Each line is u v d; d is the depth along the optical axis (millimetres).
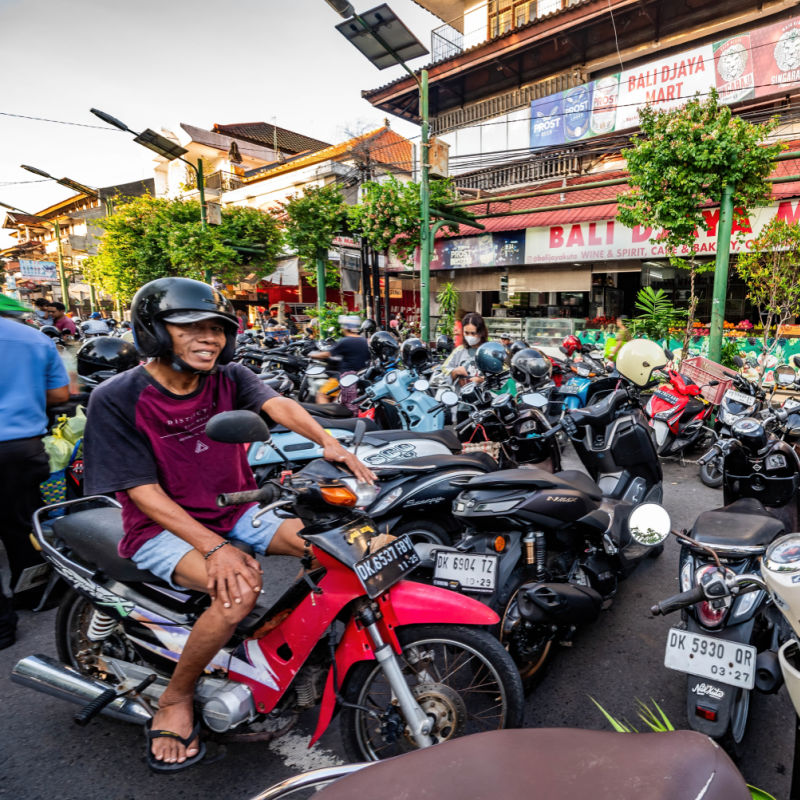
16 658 3021
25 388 3209
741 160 6730
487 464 3529
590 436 4039
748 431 3475
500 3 16594
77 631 2545
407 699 1845
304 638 1955
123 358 4555
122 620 2188
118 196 21281
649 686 2674
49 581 3553
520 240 12750
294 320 20594
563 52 14656
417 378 5301
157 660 2193
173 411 1982
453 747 874
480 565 2430
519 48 14570
